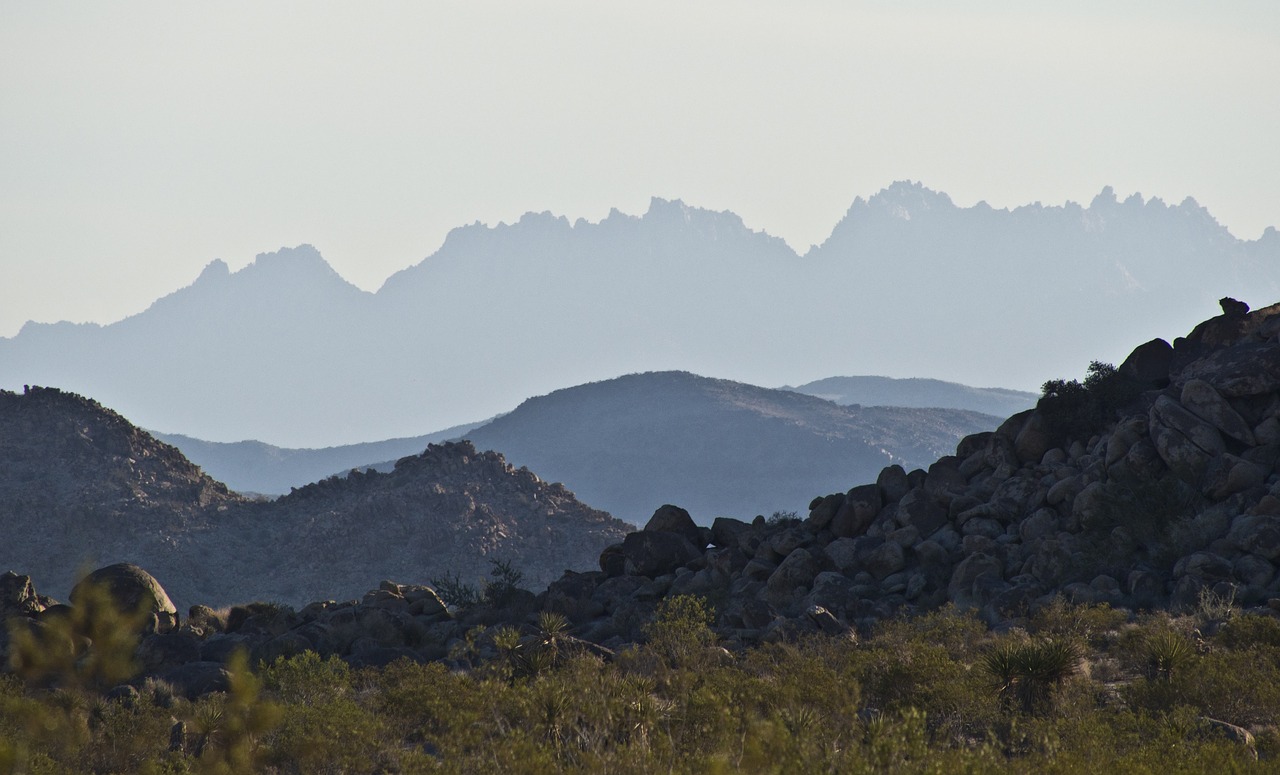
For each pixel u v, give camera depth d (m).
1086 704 67.75
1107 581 115.19
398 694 73.12
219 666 96.25
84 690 76.44
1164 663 75.19
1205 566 110.75
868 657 79.06
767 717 58.25
